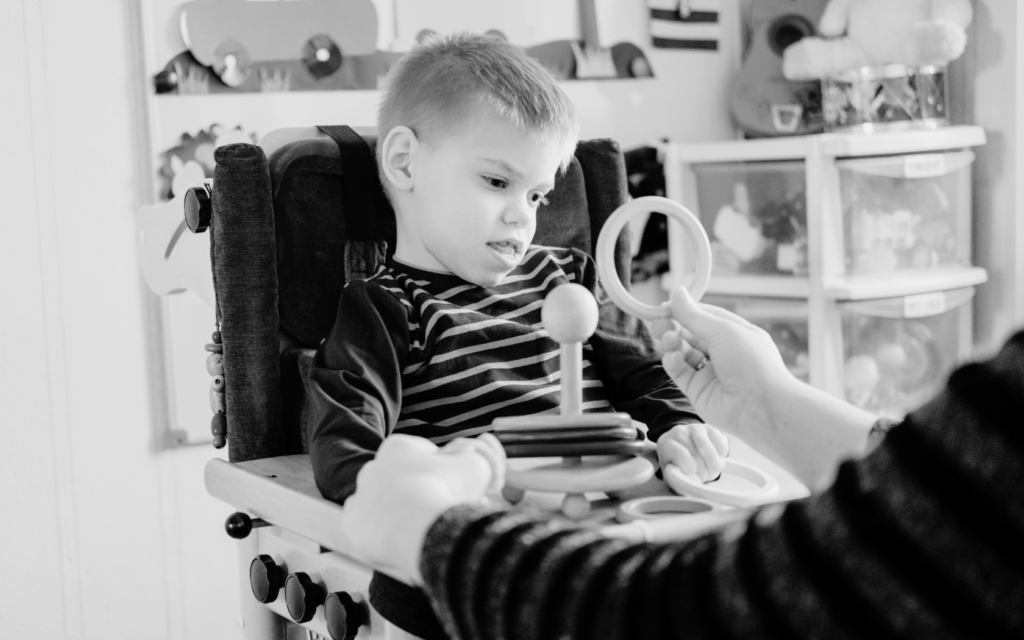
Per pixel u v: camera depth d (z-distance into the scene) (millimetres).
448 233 990
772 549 424
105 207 1656
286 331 1029
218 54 1701
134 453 1697
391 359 932
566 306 712
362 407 858
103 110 1645
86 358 1653
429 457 574
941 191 2029
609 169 1199
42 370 1623
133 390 1693
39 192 1607
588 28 2053
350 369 899
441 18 1895
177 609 1744
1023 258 2111
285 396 1021
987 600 380
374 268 1071
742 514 678
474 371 976
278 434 1017
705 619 429
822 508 419
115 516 1687
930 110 2006
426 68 1017
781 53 2207
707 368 747
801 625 408
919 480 395
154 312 1701
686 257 2123
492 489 616
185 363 1717
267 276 1009
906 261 1982
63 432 1642
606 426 709
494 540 497
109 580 1686
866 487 408
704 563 445
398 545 533
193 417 1728
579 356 726
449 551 502
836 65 2066
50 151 1610
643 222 2109
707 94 2221
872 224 1938
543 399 984
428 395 970
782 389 693
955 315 2053
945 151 2006
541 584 476
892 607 393
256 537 1019
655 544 497
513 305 1046
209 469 982
